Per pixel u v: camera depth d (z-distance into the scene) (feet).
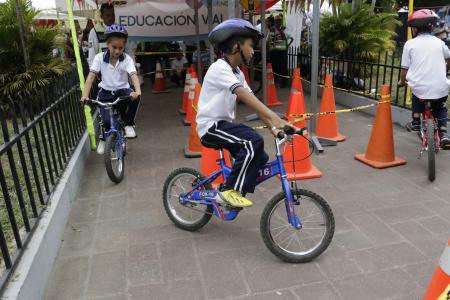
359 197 13.88
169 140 21.39
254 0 33.50
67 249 11.33
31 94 12.74
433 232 11.48
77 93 20.16
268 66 28.63
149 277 9.99
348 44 31.73
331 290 9.27
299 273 9.92
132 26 33.12
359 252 10.66
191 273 10.09
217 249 11.11
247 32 9.70
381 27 33.04
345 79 29.60
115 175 15.47
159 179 16.10
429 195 13.80
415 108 16.75
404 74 16.63
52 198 12.37
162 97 34.32
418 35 16.26
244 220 12.66
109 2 27.96
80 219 13.05
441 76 15.53
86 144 18.74
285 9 42.60
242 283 9.63
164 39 33.76
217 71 9.86
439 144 16.22
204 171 15.40
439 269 6.62
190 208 12.14
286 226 11.42
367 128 22.15
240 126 10.30
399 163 16.44
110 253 11.08
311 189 14.65
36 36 26.45
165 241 11.61
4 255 8.43
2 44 25.89
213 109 10.25
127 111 17.34
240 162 10.04
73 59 34.63
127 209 13.66
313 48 18.01
